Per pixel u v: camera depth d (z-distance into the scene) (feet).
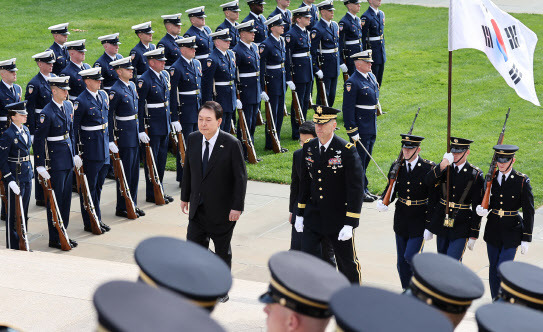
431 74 89.76
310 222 32.14
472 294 8.16
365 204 53.78
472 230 35.32
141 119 53.78
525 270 9.25
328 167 31.04
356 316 5.81
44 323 23.57
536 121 72.74
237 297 29.25
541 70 88.12
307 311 8.18
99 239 47.52
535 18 110.22
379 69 79.10
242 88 63.98
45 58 54.80
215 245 33.14
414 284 8.52
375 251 44.52
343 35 75.05
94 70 47.73
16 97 56.08
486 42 36.11
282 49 66.74
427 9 121.08
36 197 54.29
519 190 34.40
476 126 72.18
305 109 71.87
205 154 32.01
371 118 56.18
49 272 29.76
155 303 5.35
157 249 7.17
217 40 61.00
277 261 8.64
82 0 131.23
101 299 5.34
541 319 6.77
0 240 47.11
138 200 55.72
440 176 35.60
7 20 118.62
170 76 57.06
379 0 77.20
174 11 123.24
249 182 59.11
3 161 43.01
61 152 45.55
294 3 124.77
